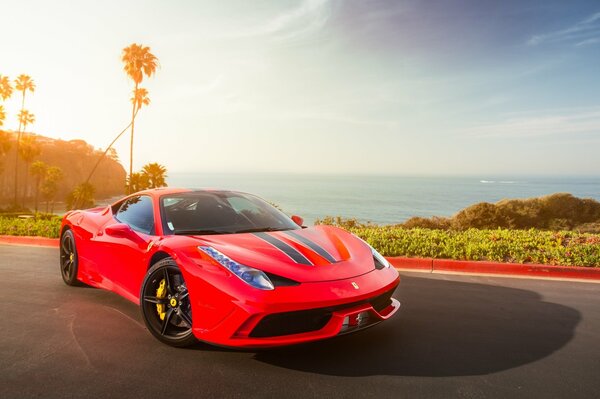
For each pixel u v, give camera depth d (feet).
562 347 10.43
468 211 47.70
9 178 609.42
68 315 12.82
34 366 9.29
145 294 10.78
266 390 8.16
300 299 8.70
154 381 8.55
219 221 12.28
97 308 13.50
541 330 11.64
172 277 10.58
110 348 10.27
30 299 14.56
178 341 10.12
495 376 8.80
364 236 24.08
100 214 15.47
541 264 18.95
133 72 155.43
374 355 9.80
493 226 45.98
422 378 8.68
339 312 9.11
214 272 9.36
